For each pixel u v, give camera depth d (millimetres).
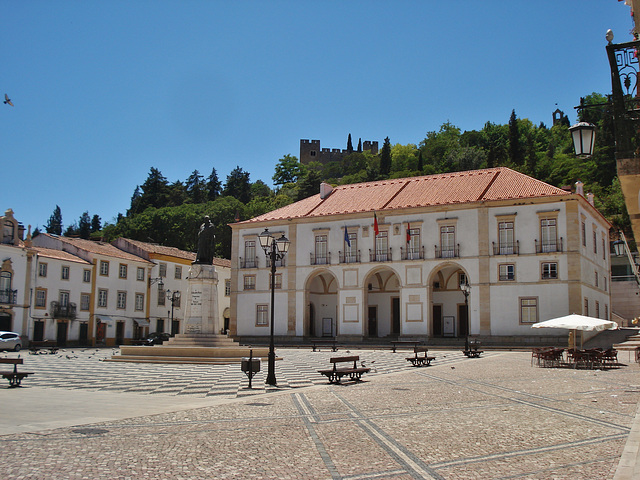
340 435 10023
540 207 45125
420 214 49094
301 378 21094
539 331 44000
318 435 10016
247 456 8445
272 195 136375
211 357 28797
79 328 54250
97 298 56125
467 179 52219
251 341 53531
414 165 129625
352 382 19656
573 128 9750
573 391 16156
